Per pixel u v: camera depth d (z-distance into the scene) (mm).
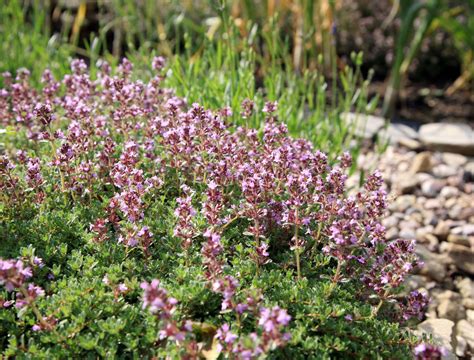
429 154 763
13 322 376
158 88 573
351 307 394
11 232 431
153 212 454
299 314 372
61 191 470
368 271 422
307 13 835
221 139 466
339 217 458
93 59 758
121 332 365
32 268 390
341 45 1020
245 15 911
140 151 519
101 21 865
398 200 703
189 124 463
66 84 593
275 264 428
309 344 355
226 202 461
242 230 450
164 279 402
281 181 447
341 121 691
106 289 395
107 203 457
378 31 1012
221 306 385
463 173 759
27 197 454
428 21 834
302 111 657
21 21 872
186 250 399
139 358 359
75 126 480
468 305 556
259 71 894
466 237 635
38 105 451
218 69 680
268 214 435
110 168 474
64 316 371
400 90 956
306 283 399
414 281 564
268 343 319
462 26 858
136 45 1026
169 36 988
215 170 438
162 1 1009
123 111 513
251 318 371
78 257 406
